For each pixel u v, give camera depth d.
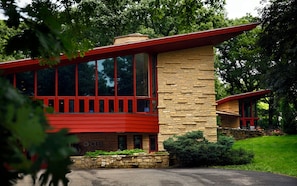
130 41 19.12
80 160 15.95
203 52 19.14
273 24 18.61
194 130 18.53
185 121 18.56
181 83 18.77
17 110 1.02
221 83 42.53
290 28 18.08
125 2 29.36
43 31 2.03
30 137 1.02
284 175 12.59
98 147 18.11
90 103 17.58
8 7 2.37
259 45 19.23
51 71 17.36
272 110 39.03
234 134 26.19
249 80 40.41
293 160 15.27
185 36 17.77
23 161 1.13
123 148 18.39
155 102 18.56
